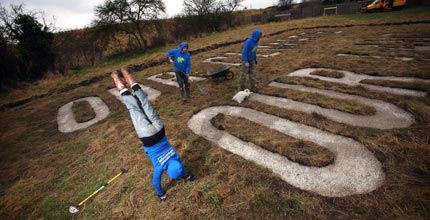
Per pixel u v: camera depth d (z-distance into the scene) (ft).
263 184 9.75
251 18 100.94
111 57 59.67
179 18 77.61
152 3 61.11
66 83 36.42
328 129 12.89
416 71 19.56
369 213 7.70
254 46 17.99
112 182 11.59
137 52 62.34
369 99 16.16
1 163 15.34
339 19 69.82
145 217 9.11
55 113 24.36
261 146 12.35
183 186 10.30
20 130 20.61
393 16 58.23
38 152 16.24
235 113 17.10
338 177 9.57
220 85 23.88
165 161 8.53
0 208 11.03
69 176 12.84
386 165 9.67
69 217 9.93
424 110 13.32
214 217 8.55
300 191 9.16
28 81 42.19
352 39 38.01
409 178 8.84
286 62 29.04
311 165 10.44
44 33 46.21
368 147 10.91
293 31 58.90
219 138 13.93
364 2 82.28
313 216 7.95
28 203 11.07
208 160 11.81
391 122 12.87
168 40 70.49
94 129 18.67
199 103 20.02
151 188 10.63
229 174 10.59
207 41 61.46
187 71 19.52
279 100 18.13
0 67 38.47
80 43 55.98
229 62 34.78
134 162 12.82
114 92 29.17
